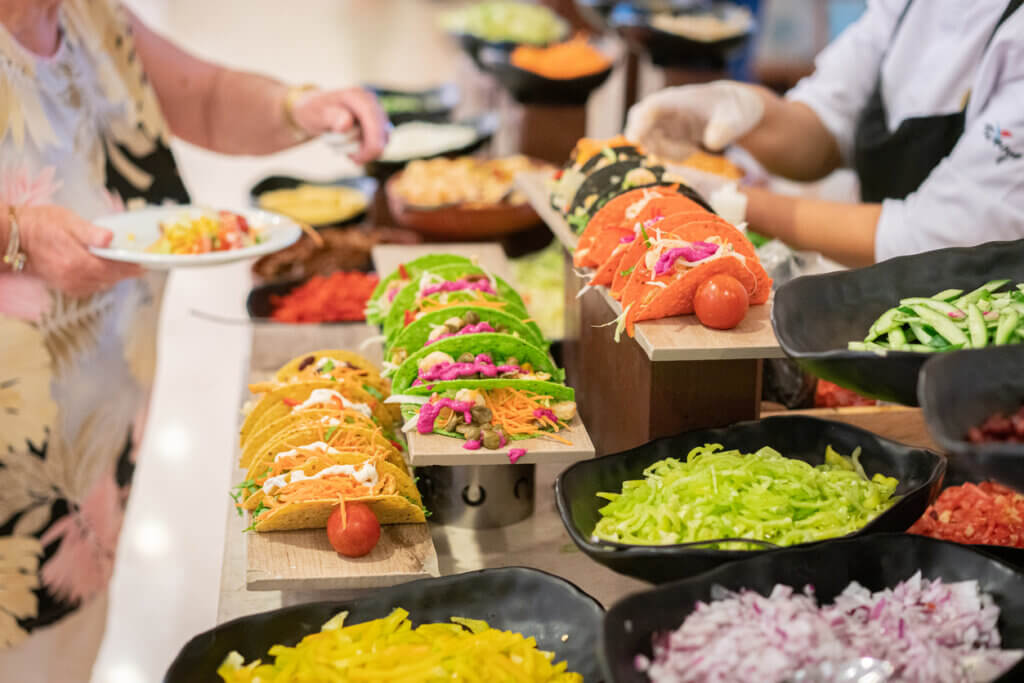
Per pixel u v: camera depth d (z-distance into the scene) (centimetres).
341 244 308
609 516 139
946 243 207
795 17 538
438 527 176
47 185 205
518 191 313
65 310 206
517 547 171
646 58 401
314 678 123
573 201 198
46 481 202
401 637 130
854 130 270
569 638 131
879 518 126
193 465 339
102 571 223
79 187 214
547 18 428
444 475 172
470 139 379
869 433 147
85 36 217
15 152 195
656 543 130
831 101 269
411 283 198
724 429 151
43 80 202
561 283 284
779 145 267
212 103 261
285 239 218
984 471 98
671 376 163
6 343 193
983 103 209
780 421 152
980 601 117
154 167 241
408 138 378
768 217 237
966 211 203
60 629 210
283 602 156
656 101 254
